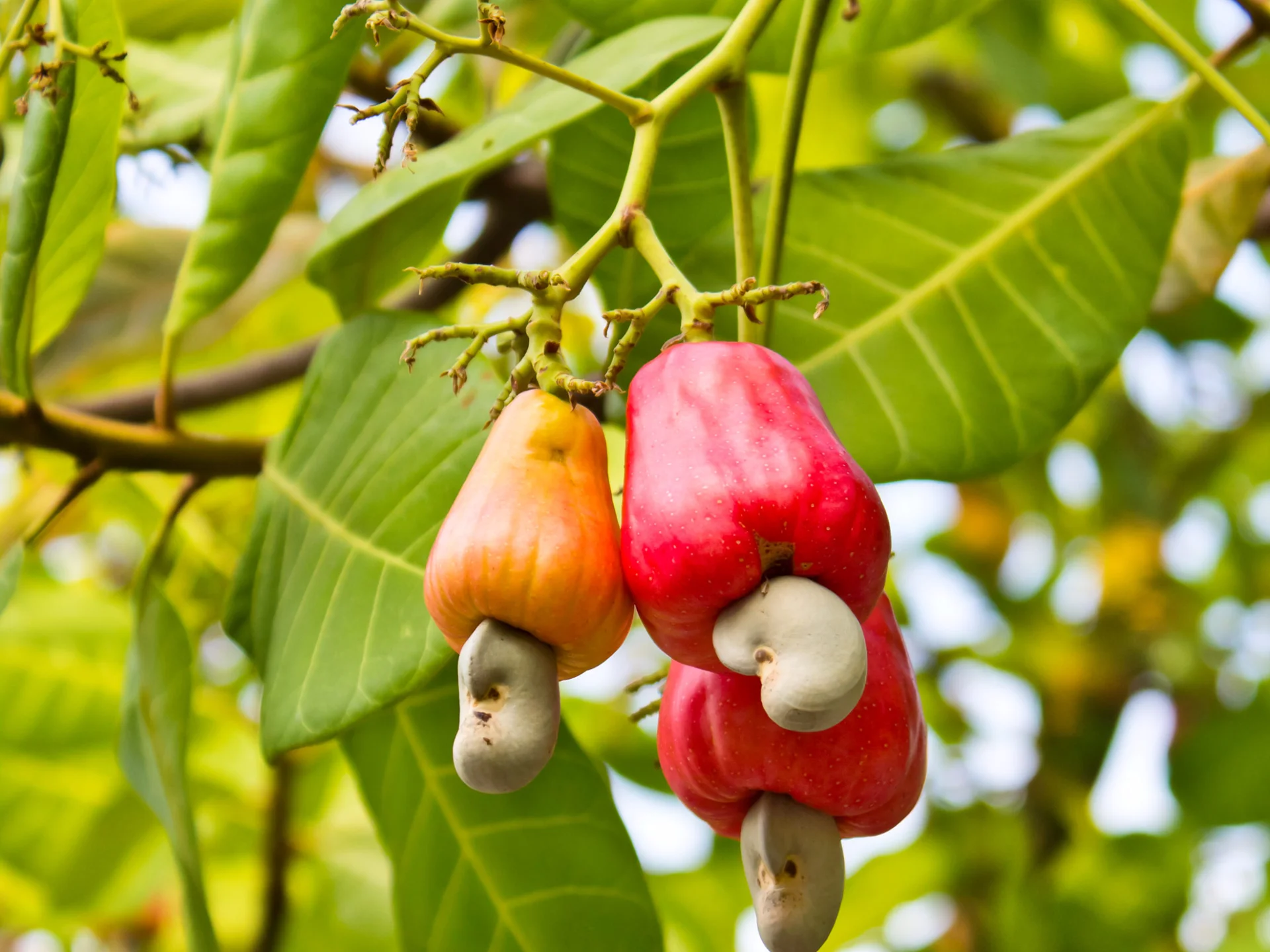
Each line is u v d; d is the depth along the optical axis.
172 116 1.11
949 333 0.92
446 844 0.92
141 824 1.40
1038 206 0.94
